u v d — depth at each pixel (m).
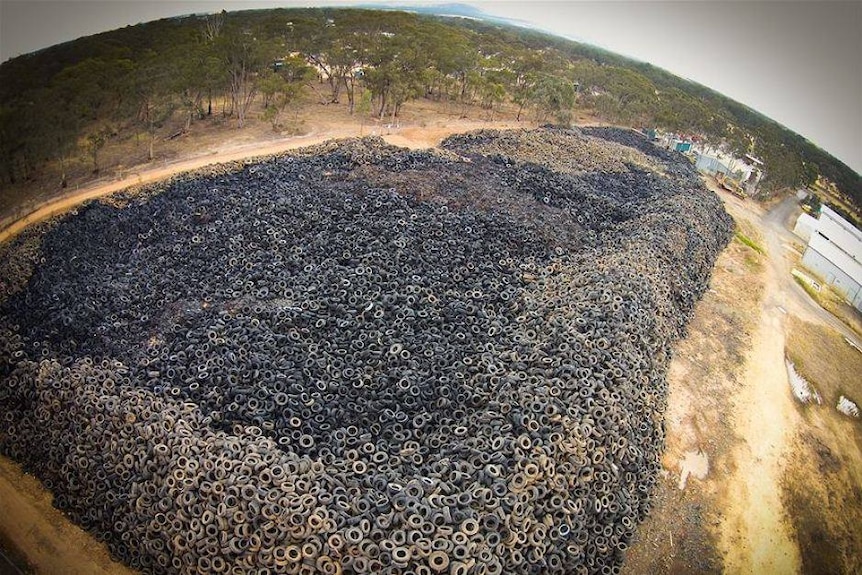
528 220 48.16
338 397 30.31
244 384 30.23
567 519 25.62
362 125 71.06
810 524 32.12
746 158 80.44
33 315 35.44
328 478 25.28
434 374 31.97
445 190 51.34
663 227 50.66
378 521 23.62
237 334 33.25
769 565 29.34
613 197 57.62
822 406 40.41
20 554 26.09
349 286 37.72
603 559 26.69
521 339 34.50
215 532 24.33
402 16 105.75
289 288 37.72
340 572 22.62
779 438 35.97
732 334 43.88
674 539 28.91
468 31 111.25
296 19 91.62
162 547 25.05
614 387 30.98
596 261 42.66
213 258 40.38
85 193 48.62
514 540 24.14
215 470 25.45
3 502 27.95
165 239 42.69
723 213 62.94
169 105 62.44
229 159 56.72
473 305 37.81
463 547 23.00
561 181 57.88
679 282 44.38
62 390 29.91
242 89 75.25
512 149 66.19
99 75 57.50
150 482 26.20
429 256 41.47
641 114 92.38
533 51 108.94
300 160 56.03
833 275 56.31
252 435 27.30
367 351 33.22
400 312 36.16
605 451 28.25
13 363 32.28
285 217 44.22
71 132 52.44
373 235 43.12
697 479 31.95
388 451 27.64
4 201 47.62
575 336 33.47
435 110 82.75
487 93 82.38
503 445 26.94
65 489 28.08
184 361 31.56
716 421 35.69
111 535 26.42
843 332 49.03
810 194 74.75
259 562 23.38
